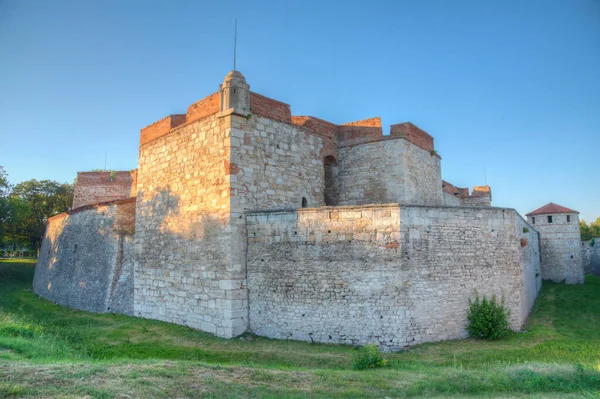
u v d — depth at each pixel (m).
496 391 10.12
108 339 16.17
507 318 16.58
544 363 12.11
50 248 32.44
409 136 22.00
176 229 19.19
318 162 20.95
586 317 20.59
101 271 24.44
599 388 10.30
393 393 9.77
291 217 16.14
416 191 22.48
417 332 14.66
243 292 16.48
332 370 11.88
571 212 34.47
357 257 15.09
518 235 18.39
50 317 21.66
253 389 9.68
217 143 17.44
